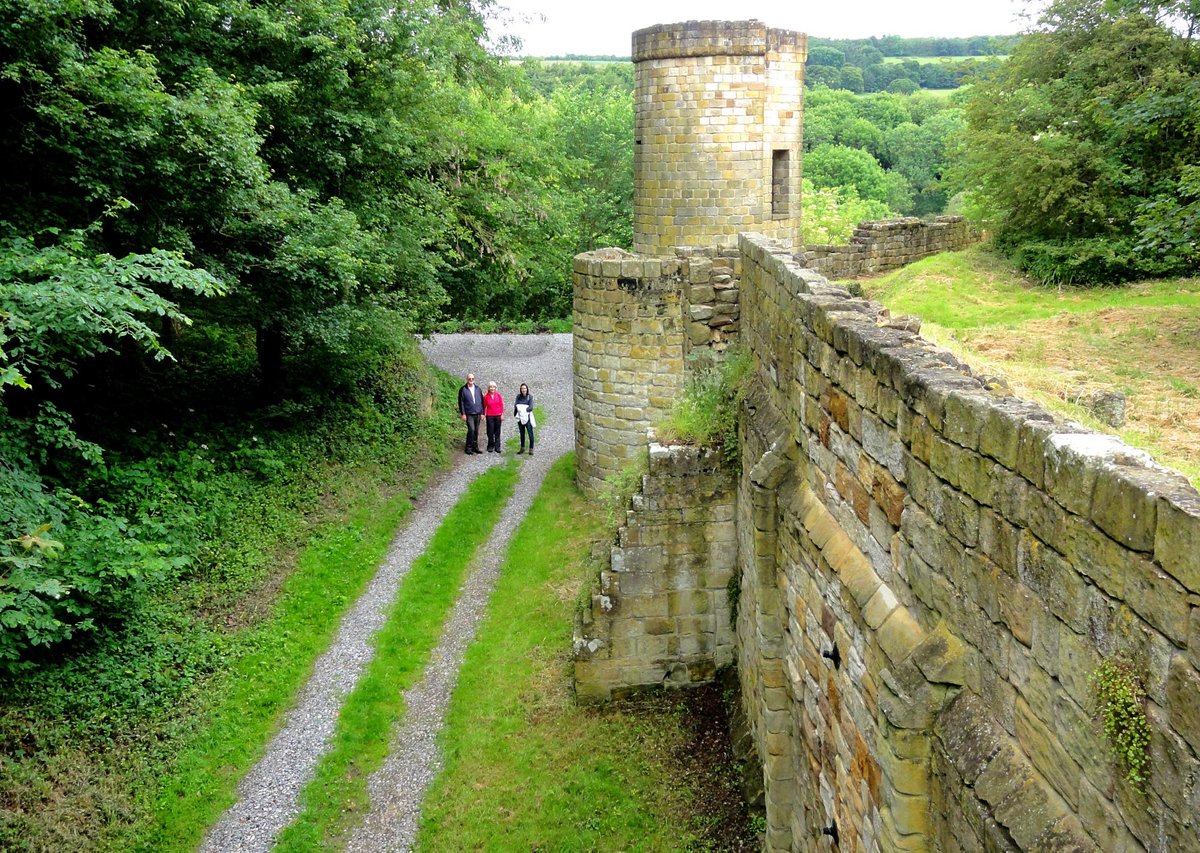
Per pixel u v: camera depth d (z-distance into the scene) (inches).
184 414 691.4
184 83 551.8
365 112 723.4
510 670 505.4
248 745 434.3
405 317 768.9
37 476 458.0
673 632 471.2
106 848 359.9
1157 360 435.2
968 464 174.2
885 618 214.7
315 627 538.3
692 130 853.2
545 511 735.1
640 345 711.1
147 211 534.6
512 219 1010.1
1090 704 135.2
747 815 377.4
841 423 260.2
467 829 387.9
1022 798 153.6
